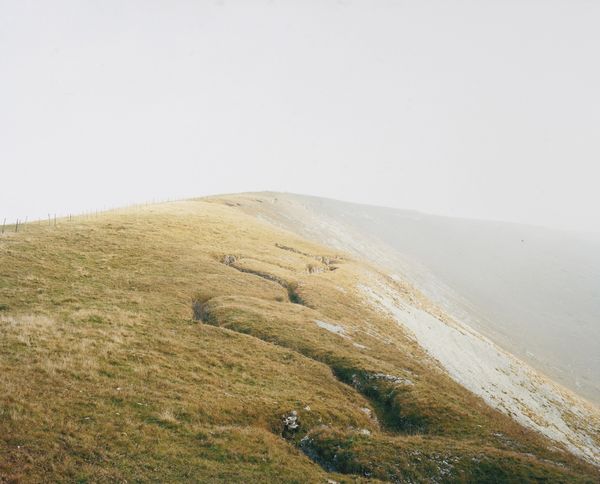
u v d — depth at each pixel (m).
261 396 27.84
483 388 48.69
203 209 87.88
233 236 72.00
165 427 21.95
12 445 17.69
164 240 59.38
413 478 22.70
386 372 36.56
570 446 42.25
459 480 23.22
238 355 33.50
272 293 51.25
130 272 46.28
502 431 31.56
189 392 25.91
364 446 24.55
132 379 25.69
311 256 77.88
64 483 16.56
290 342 38.53
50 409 20.55
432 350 54.47
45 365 24.45
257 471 20.42
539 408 52.66
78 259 46.50
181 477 18.61
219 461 20.48
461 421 31.14
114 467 18.12
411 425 30.53
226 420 24.38
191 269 51.09
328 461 23.72
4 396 20.55
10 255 43.22
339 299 57.12
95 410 21.64
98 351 28.00
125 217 66.25
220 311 41.78
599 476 29.28
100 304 36.91
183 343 32.97
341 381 35.19
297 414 26.77
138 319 35.22
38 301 35.19
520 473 24.28
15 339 27.03
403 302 73.94
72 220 60.94
